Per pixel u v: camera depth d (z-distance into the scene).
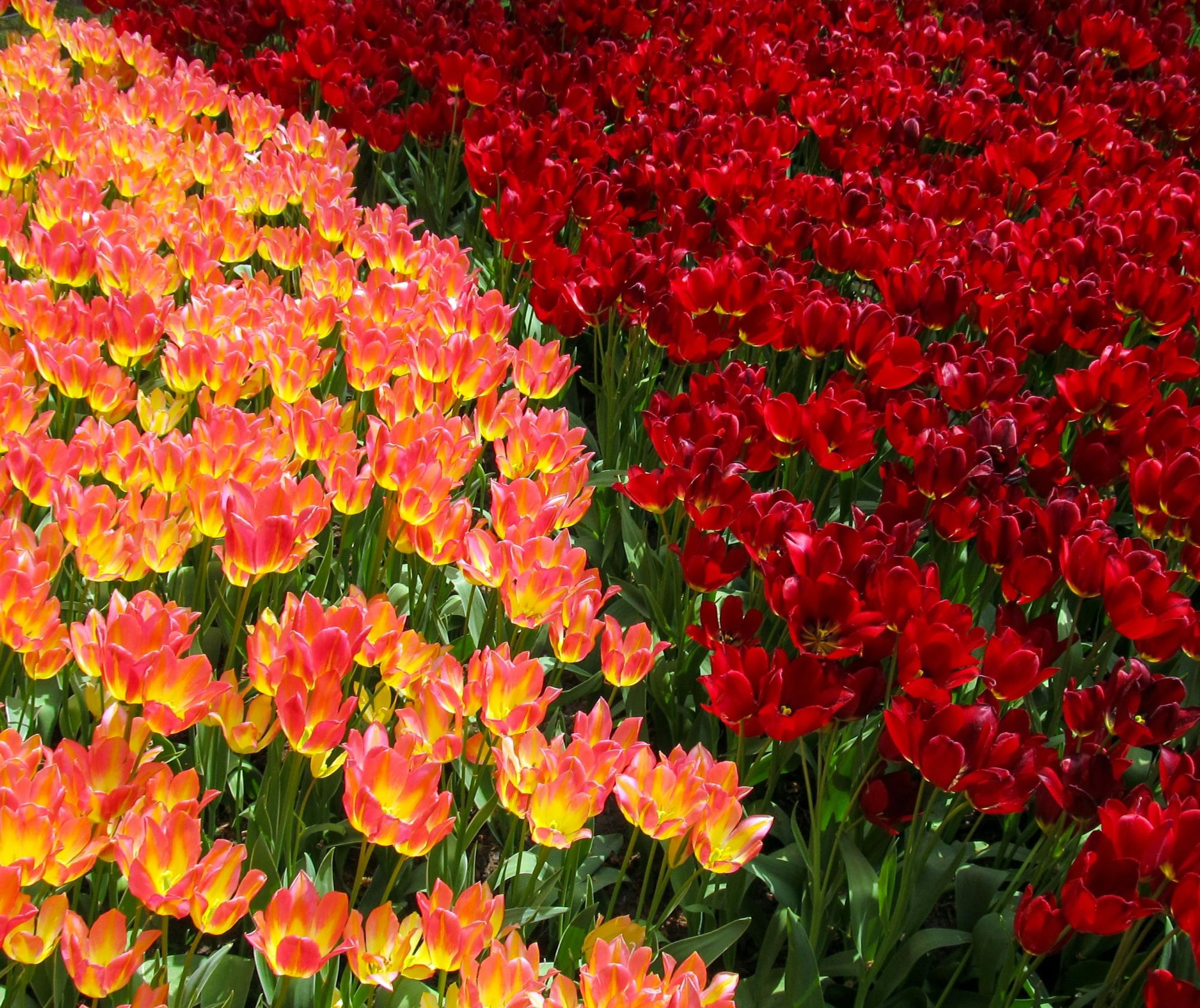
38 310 2.89
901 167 4.71
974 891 2.50
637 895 2.68
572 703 3.08
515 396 2.94
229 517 2.09
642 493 2.76
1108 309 3.74
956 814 2.31
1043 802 2.18
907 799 2.17
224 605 2.67
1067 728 2.86
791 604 2.25
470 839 2.22
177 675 1.85
